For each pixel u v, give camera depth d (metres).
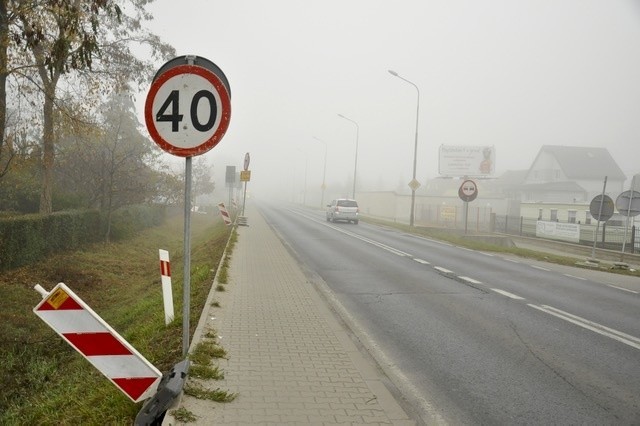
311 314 7.09
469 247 20.30
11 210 18.84
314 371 4.80
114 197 20.17
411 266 13.09
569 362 5.57
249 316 6.79
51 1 8.98
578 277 12.80
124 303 10.70
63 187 20.45
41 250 12.95
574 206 32.72
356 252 15.96
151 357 5.03
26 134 13.33
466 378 4.99
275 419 3.71
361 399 4.18
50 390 5.58
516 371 5.23
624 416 4.18
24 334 8.07
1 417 5.07
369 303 8.35
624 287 11.48
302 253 15.15
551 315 7.89
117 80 16.34
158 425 3.49
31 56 11.75
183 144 4.07
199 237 25.53
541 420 4.07
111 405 3.91
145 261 16.89
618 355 5.88
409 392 4.59
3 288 9.97
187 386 4.08
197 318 6.48
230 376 4.54
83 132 14.05
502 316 7.68
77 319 3.55
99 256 15.59
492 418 4.09
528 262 15.92
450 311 7.91
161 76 4.02
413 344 6.09
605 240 24.97
